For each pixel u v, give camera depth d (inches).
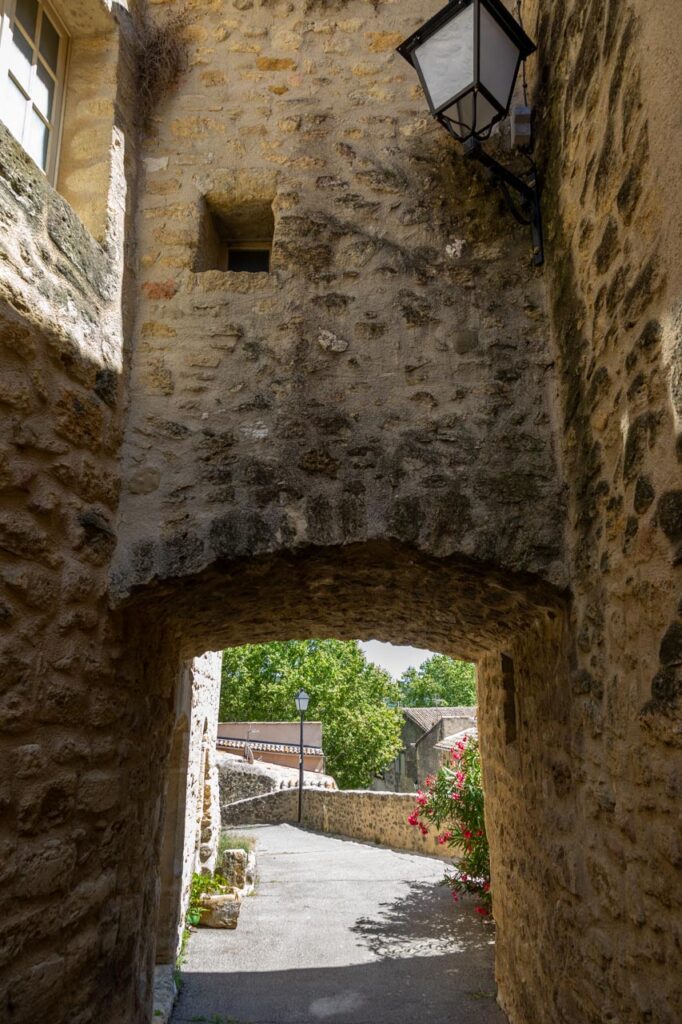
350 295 123.3
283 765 816.3
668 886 74.6
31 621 89.9
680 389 71.9
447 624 163.3
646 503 80.7
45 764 90.9
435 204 128.3
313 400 118.0
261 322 121.7
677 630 72.4
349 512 112.7
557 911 115.6
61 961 92.3
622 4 87.0
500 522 112.0
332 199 128.4
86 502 103.5
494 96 108.8
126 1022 113.5
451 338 121.4
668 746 74.5
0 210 87.1
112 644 108.2
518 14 137.6
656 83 76.8
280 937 230.7
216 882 261.4
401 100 134.0
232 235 139.9
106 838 106.0
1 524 85.7
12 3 108.0
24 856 86.2
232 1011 169.9
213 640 173.6
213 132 132.3
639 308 82.7
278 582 129.2
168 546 110.6
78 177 117.9
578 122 105.3
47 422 95.1
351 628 182.5
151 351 120.2
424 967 202.4
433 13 138.3
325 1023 163.3
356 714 925.8
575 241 106.9
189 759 214.8
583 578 103.3
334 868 350.6
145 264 124.7
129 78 128.3
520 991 146.3
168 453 115.3
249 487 113.8
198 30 137.8
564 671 111.4
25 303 91.2
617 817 89.0
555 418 116.9
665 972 75.4
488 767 182.1
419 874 334.3
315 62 136.3
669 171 73.9
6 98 105.6
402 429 117.0
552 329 119.6
